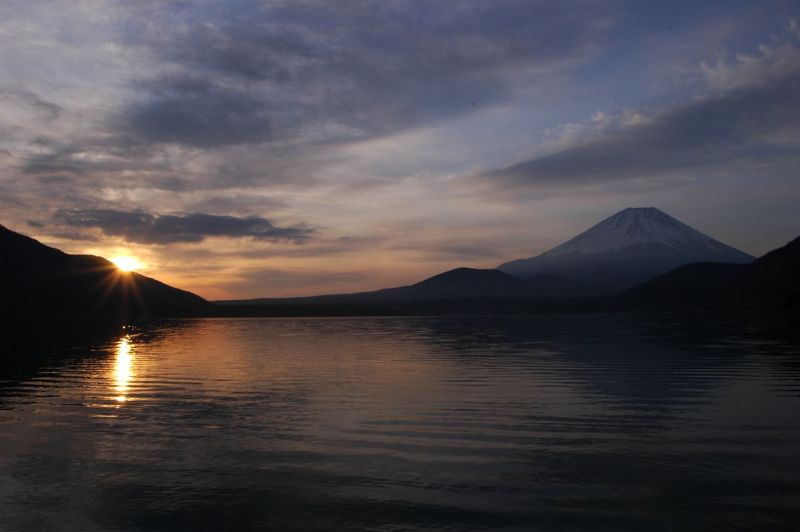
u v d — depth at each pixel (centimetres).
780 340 3653
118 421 1378
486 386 1858
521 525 764
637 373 2127
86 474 982
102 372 2295
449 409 1487
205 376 2159
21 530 765
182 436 1230
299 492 891
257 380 2042
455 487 906
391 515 802
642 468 986
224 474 977
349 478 952
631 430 1248
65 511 826
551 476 952
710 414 1400
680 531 743
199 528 766
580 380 1967
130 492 896
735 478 931
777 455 1052
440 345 3625
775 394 1661
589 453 1079
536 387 1830
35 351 3338
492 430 1261
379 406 1536
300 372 2259
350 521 784
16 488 917
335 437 1212
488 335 4738
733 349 3036
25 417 1432
